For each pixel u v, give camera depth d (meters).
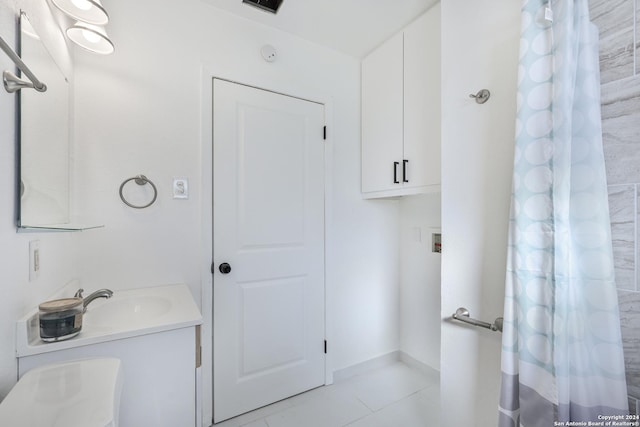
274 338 1.77
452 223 1.13
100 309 1.18
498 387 1.00
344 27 1.77
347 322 2.06
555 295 0.78
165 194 1.47
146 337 0.92
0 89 0.71
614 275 0.74
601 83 0.79
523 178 0.86
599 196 0.75
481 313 1.04
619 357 0.72
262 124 1.74
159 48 1.46
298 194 1.86
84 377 0.72
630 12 0.74
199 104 1.56
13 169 0.77
